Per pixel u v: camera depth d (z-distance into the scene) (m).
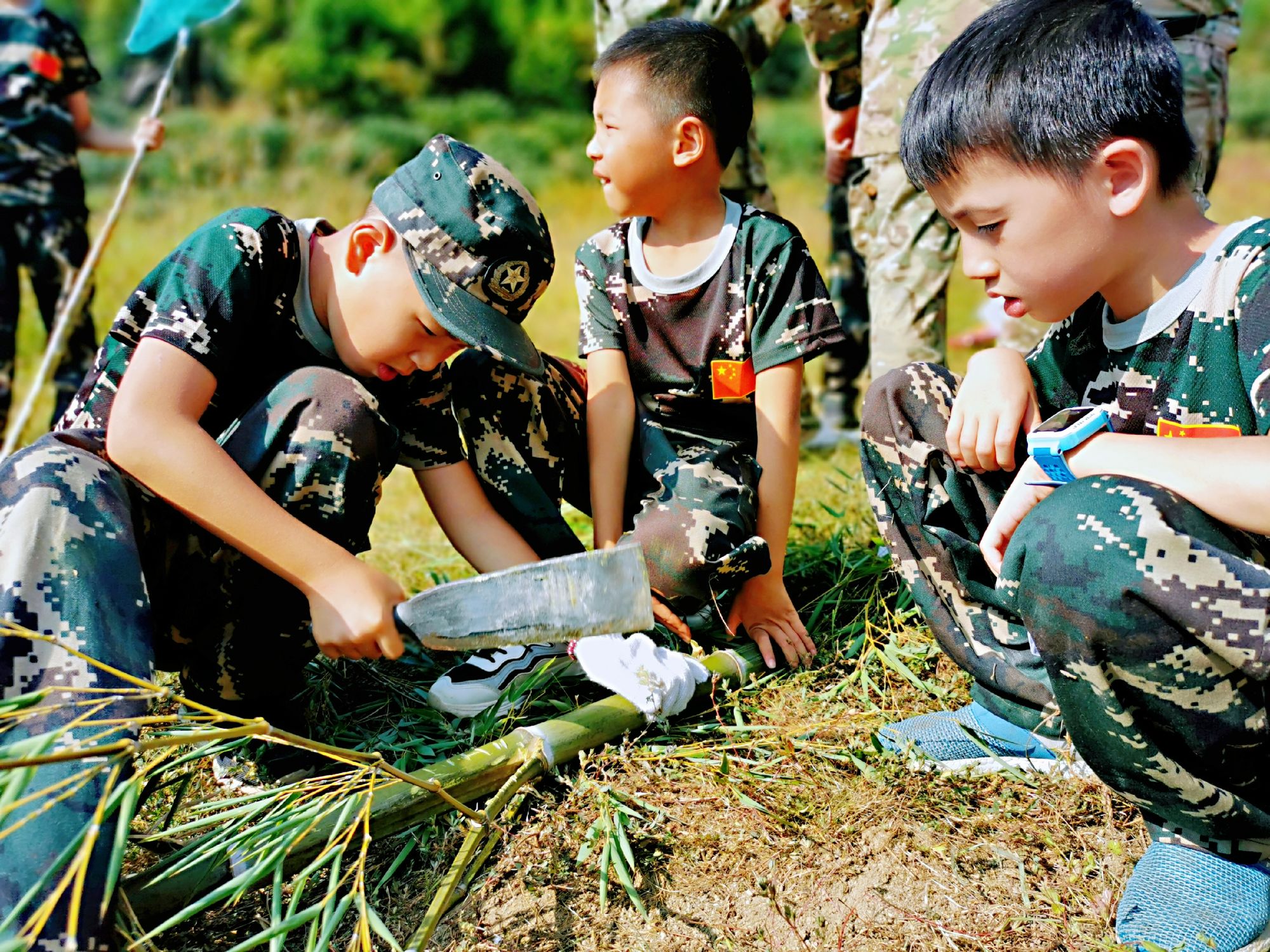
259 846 1.66
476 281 1.90
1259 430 1.62
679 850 1.81
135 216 11.09
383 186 1.98
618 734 2.03
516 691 2.13
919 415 2.00
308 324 1.99
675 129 2.37
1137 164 1.64
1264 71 21.33
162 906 1.60
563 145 18.70
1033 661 1.93
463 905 1.72
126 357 1.93
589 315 2.54
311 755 2.05
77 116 4.99
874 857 1.77
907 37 3.02
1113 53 1.63
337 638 1.73
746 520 2.32
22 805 1.46
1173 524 1.49
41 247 4.88
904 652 2.29
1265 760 1.60
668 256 2.48
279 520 1.76
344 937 1.68
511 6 20.91
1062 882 1.72
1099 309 1.87
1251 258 1.65
